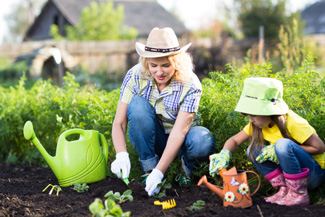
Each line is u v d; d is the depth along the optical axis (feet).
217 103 10.42
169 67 9.21
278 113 8.24
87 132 10.64
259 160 8.86
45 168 13.60
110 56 46.80
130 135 10.00
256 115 8.45
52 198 9.19
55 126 13.71
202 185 9.53
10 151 15.44
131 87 10.07
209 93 10.83
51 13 90.74
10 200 9.02
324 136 9.57
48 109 13.83
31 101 14.88
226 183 8.25
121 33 65.16
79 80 33.30
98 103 12.64
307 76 10.10
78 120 13.07
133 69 10.19
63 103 13.34
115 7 91.56
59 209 8.52
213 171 8.66
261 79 8.44
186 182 10.12
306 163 8.37
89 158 10.24
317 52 33.55
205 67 40.55
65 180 10.12
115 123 10.14
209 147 9.69
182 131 9.39
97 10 61.46
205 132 9.75
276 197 8.71
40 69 36.70
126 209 8.27
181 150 10.11
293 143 8.29
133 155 11.14
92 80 34.94
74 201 8.97
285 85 10.16
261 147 8.95
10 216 8.28
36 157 14.43
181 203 8.63
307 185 8.52
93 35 59.41
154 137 9.99
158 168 9.09
